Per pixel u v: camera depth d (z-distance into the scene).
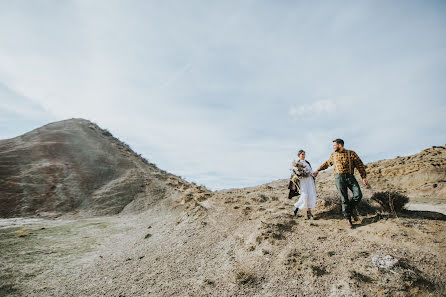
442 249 3.73
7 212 15.07
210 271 5.02
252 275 4.41
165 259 6.18
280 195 10.48
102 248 8.93
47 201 17.11
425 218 5.13
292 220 6.17
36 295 5.37
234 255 5.41
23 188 17.70
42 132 29.64
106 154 27.88
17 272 6.59
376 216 5.49
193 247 6.46
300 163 6.14
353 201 5.13
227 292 4.12
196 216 8.98
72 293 5.31
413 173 18.06
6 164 20.27
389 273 3.48
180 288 4.61
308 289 3.71
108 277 5.89
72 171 22.00
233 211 8.45
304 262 4.31
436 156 19.95
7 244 8.88
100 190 20.42
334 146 5.49
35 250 8.49
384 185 18.56
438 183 15.38
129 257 7.03
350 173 5.24
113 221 14.40
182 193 19.75
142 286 5.05
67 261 7.60
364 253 4.11
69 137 29.12
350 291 3.40
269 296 3.79
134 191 20.91
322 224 5.68
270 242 5.36
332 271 3.93
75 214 16.33
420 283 3.21
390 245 4.15
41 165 21.42
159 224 10.98
